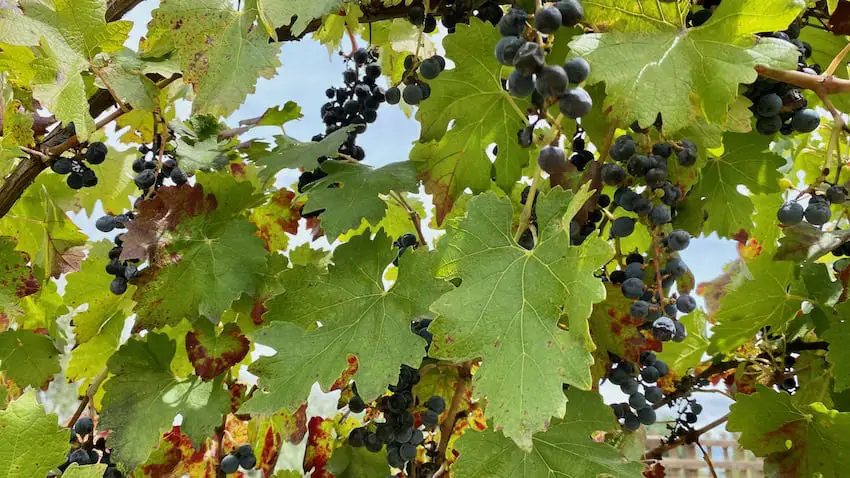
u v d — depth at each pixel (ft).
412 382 1.79
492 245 1.42
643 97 1.38
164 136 1.86
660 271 1.70
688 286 1.94
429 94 1.78
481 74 1.75
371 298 1.60
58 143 1.84
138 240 1.79
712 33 1.45
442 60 1.75
